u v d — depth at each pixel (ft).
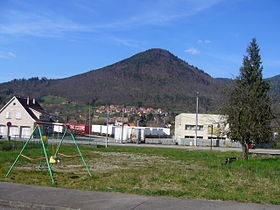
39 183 39.09
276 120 86.12
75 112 378.12
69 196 30.22
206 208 26.08
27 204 27.71
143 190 33.88
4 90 467.93
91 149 122.11
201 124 218.79
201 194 31.94
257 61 113.29
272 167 65.46
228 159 79.51
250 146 183.21
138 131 200.03
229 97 87.40
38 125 45.88
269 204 27.99
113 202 27.96
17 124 198.59
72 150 107.55
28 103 210.79
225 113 86.79
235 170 60.18
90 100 466.70
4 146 93.97
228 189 36.96
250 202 28.60
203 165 72.79
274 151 159.43
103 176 48.32
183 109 416.87
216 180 44.14
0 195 30.27
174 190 34.94
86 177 46.42
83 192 32.17
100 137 243.19
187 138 209.56
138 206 26.66
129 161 79.82
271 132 86.12
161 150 131.64
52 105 405.80
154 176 48.03
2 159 67.41
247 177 47.88
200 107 327.06
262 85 110.93
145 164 72.84
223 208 26.11
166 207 26.35
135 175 50.01
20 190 32.73
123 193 31.94
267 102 85.25
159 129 261.24
